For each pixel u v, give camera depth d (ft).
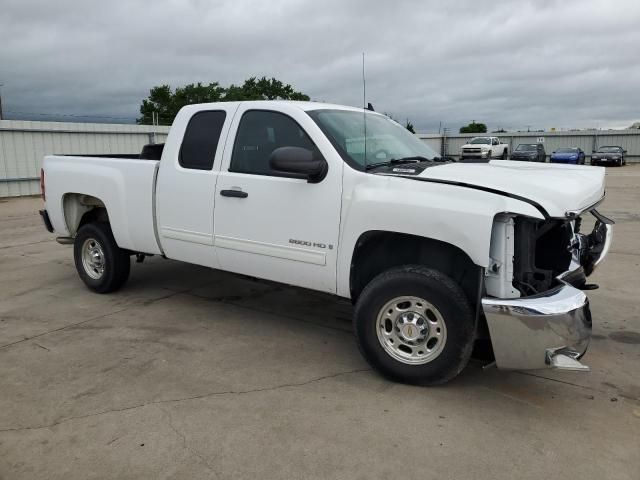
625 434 10.17
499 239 10.70
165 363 13.25
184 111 15.87
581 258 14.07
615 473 8.99
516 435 10.12
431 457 9.41
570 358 10.39
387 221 11.52
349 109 15.35
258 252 14.02
